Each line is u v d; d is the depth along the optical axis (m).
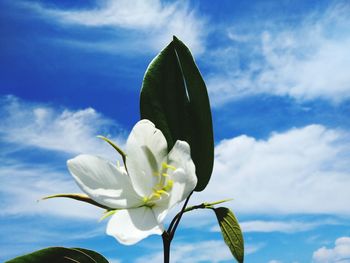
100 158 0.25
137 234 0.24
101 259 0.27
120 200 0.25
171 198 0.25
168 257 0.27
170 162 0.26
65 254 0.26
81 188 0.24
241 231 0.31
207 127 0.28
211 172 0.28
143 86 0.29
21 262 0.26
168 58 0.29
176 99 0.29
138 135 0.25
